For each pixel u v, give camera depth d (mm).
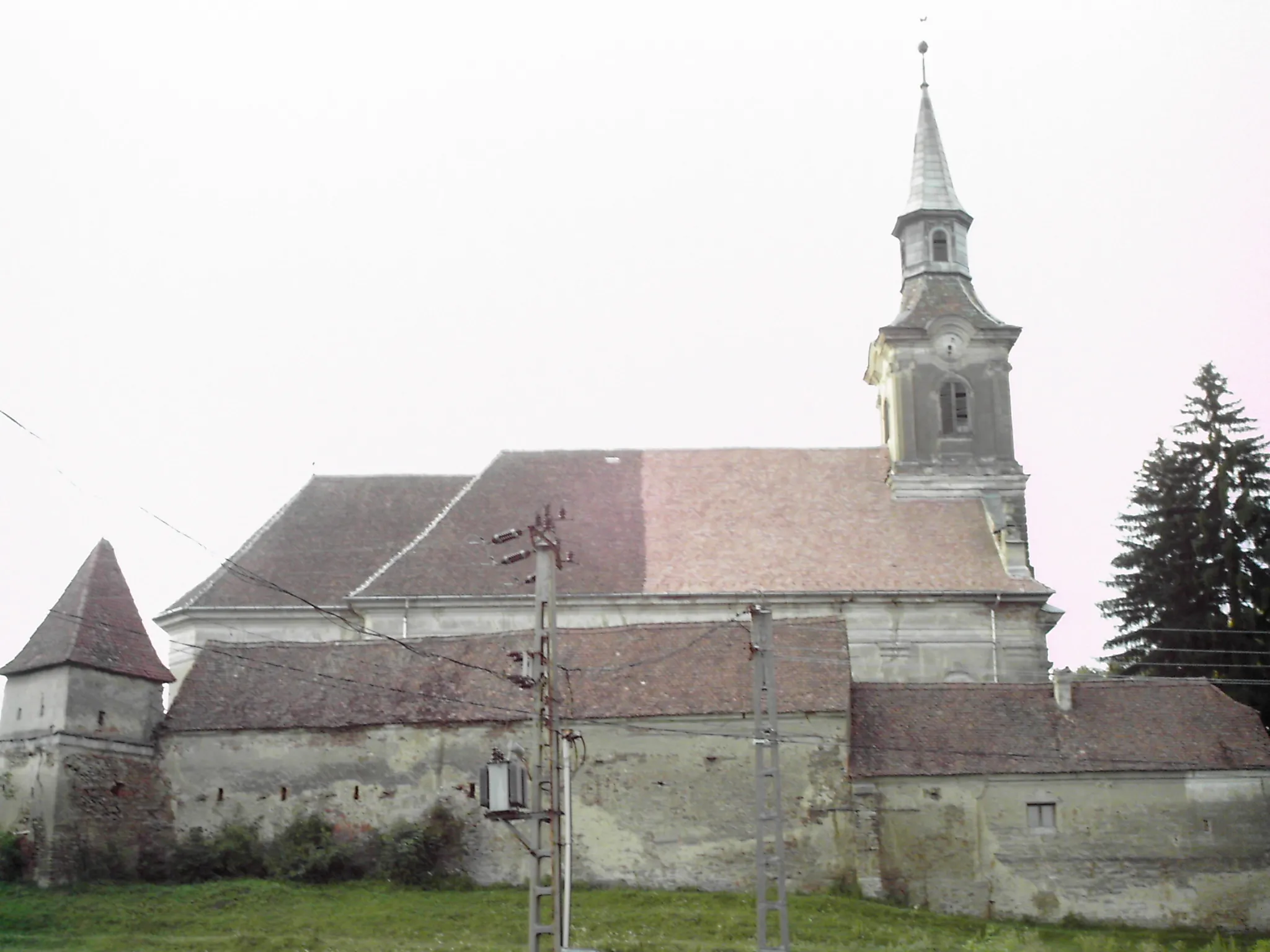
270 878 45469
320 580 57656
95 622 47500
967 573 56969
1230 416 66750
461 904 42656
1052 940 42625
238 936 37938
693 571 57250
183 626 56375
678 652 49062
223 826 46969
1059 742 47219
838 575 56906
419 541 58438
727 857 45438
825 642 48719
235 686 49438
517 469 63062
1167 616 65125
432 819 46188
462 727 47125
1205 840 45625
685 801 45969
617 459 63969
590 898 43688
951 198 65938
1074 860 45500
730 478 62750
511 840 45812
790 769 46062
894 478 61406
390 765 47094
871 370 65750
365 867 46000
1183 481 66500
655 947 37344
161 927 39750
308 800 47031
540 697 30156
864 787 45750
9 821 45281
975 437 61875
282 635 56000
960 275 65188
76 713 45656
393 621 55562
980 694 49156
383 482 63281
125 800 46344
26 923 39406
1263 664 60312
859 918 42188
